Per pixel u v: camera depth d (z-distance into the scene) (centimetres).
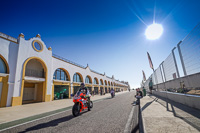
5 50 1028
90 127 354
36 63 1520
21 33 1195
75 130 333
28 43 1259
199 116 367
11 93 1023
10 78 1035
